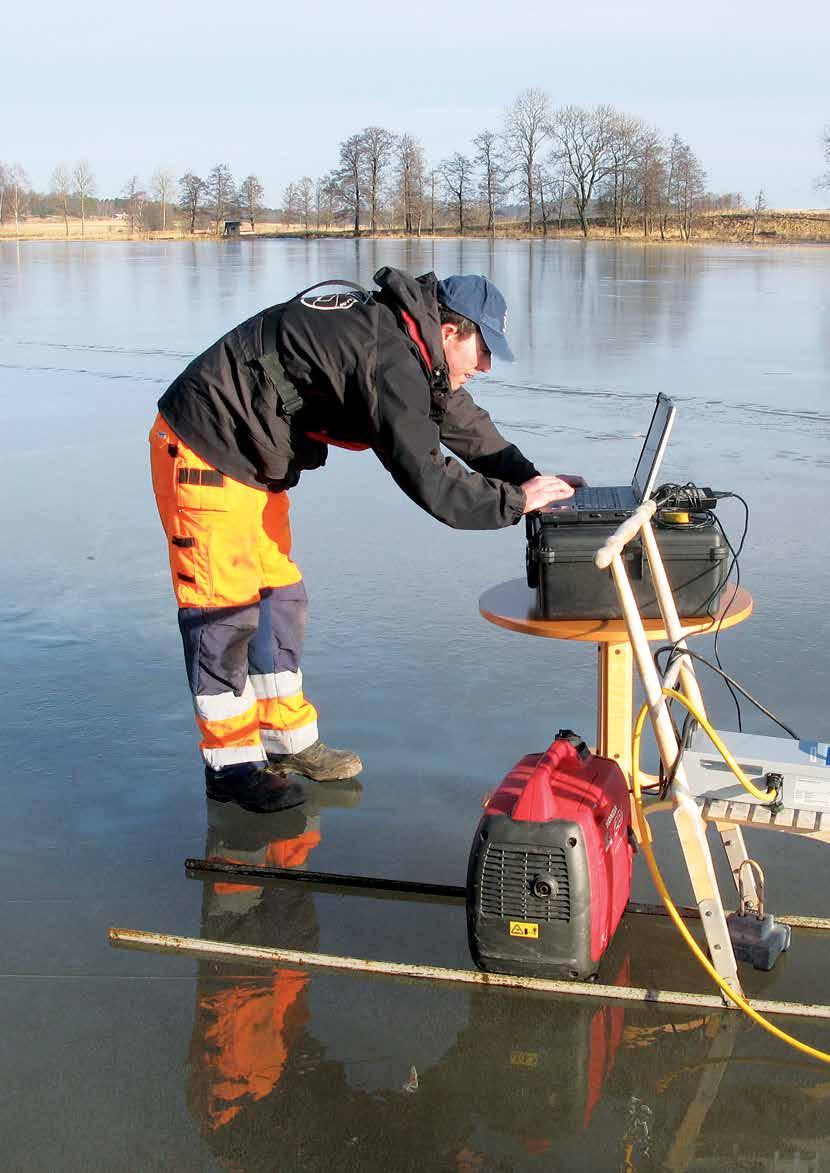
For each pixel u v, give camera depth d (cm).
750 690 454
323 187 9425
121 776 408
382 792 392
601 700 328
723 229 7431
